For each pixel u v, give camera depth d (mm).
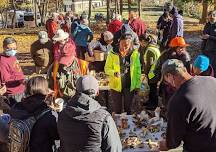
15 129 4098
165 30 12508
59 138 4262
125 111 7426
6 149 4215
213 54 9789
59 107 5234
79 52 12391
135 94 8266
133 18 12484
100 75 8562
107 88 7746
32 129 4148
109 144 3967
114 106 7418
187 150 3971
